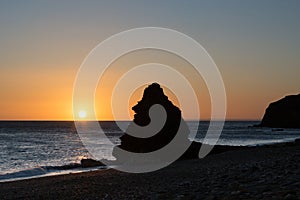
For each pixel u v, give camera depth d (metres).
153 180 22.44
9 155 64.94
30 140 107.06
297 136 119.19
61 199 17.72
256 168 18.30
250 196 11.39
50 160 57.38
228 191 12.95
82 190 20.58
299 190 11.52
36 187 24.38
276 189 12.15
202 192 13.60
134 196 15.37
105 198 15.99
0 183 27.94
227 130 179.00
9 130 178.75
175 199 12.73
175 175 24.30
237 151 43.69
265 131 166.38
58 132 163.12
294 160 21.23
